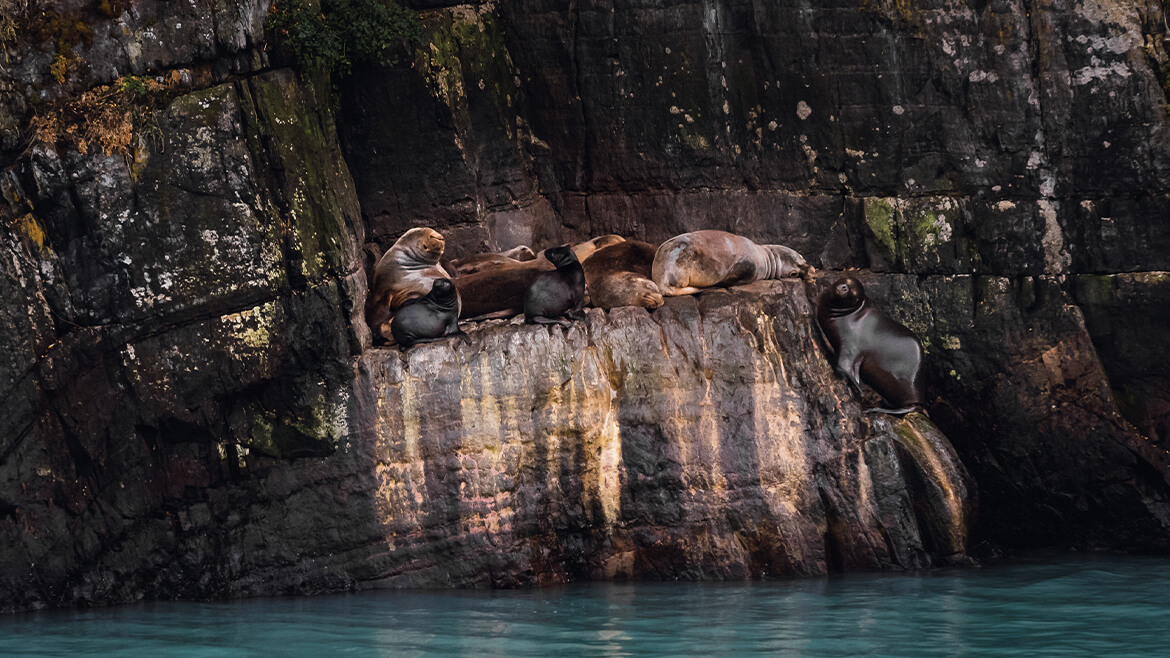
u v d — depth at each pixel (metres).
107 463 20.05
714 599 19.19
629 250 23.98
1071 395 24.47
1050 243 24.83
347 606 19.17
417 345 21.62
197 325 20.17
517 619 17.61
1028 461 24.59
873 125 25.58
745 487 21.92
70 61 19.52
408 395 21.31
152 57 19.92
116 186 19.61
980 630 16.27
